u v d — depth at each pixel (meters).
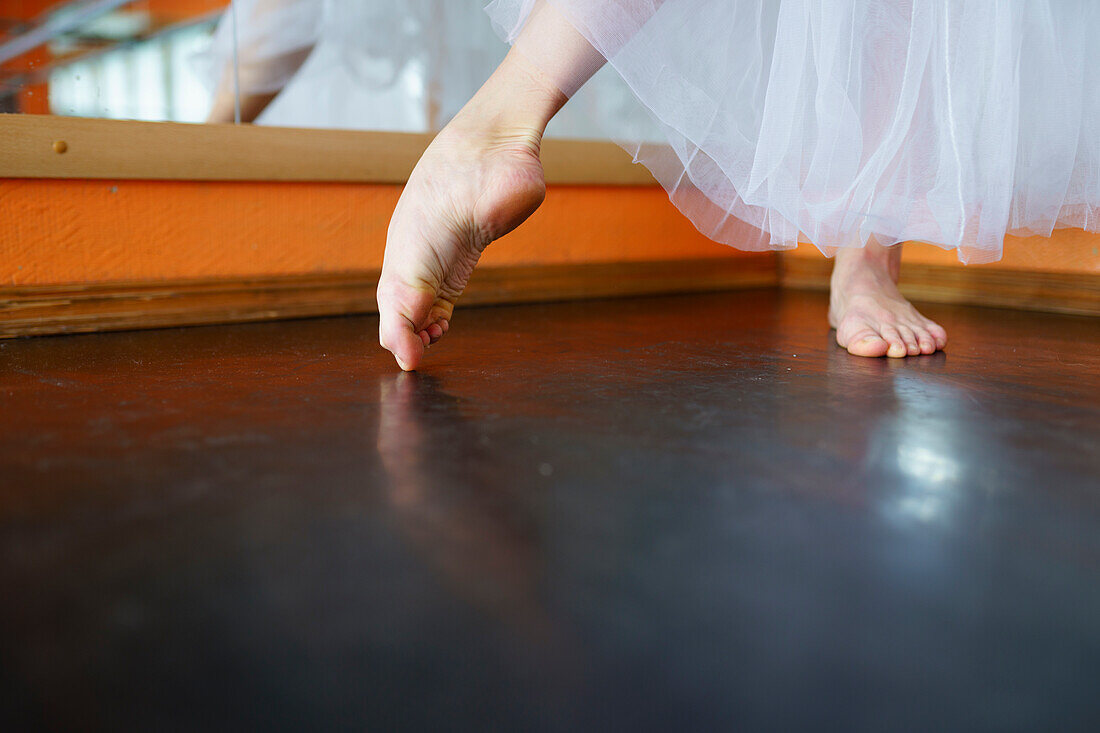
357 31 2.20
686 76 1.03
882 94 1.04
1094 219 1.16
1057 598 0.56
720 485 0.76
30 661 0.47
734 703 0.44
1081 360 1.21
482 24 2.36
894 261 1.38
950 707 0.44
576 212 1.82
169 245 1.43
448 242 1.04
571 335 1.38
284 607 0.53
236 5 1.94
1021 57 1.07
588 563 0.60
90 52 1.86
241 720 0.42
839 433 0.89
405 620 0.52
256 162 1.48
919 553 0.62
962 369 1.15
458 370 1.13
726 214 1.15
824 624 0.52
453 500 0.71
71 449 0.84
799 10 1.01
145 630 0.50
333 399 0.99
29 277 1.33
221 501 0.71
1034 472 0.81
